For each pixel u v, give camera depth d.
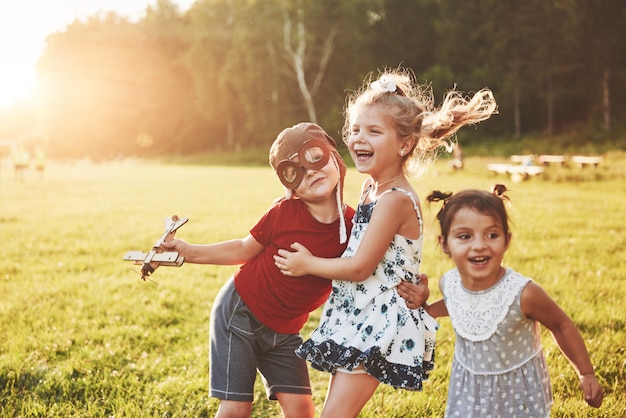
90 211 13.44
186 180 24.97
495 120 43.28
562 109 43.09
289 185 2.92
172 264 2.85
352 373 2.75
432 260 7.63
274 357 3.08
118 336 4.98
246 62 47.22
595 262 7.27
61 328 5.17
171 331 5.12
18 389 4.05
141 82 64.31
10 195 17.55
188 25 68.44
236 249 3.11
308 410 3.10
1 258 8.06
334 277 2.80
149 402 3.84
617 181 18.77
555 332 2.62
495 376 2.62
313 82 47.72
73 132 66.00
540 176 20.19
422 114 2.91
